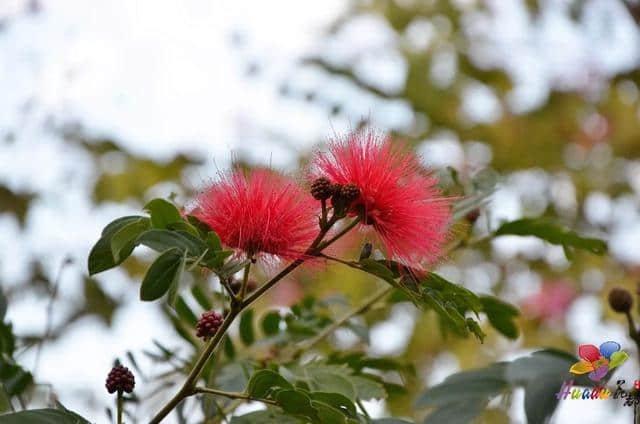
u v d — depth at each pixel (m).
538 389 0.82
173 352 0.89
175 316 0.92
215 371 0.86
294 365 0.86
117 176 1.55
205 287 0.91
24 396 0.87
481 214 0.96
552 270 1.55
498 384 0.85
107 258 0.78
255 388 0.77
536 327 1.55
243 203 0.78
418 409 0.85
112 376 0.77
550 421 0.81
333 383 0.83
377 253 0.83
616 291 0.89
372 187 0.78
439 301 0.79
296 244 0.78
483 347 1.48
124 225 0.78
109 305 1.32
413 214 0.79
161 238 0.76
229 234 0.78
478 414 0.84
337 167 0.79
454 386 0.85
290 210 0.78
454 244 0.92
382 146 0.79
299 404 0.77
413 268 0.78
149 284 0.75
